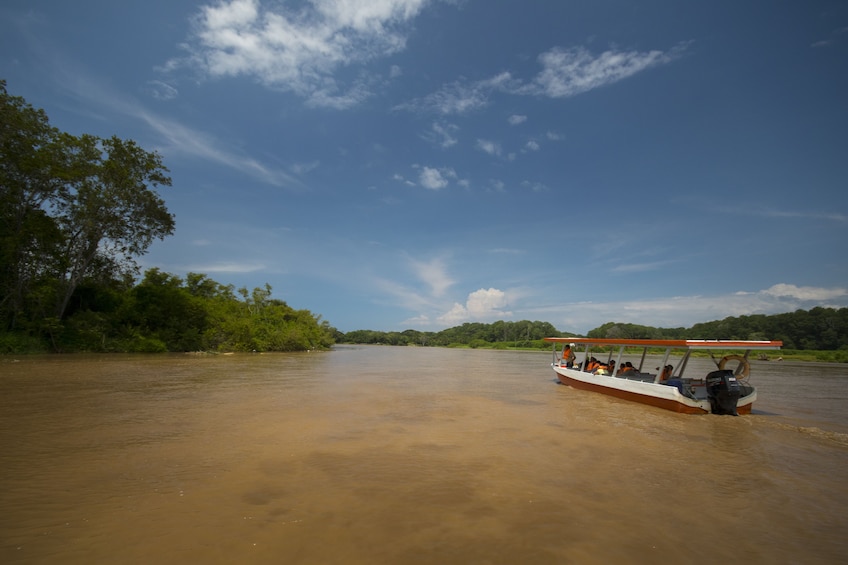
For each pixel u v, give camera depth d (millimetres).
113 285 39188
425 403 14438
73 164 30391
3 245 26500
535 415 12766
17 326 29250
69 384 16188
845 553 4809
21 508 5445
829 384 23375
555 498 6160
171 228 37000
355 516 5359
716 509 5988
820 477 7492
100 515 5266
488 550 4590
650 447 9305
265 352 47969
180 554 4359
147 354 33844
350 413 12258
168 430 9703
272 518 5250
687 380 16156
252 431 9797
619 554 4613
